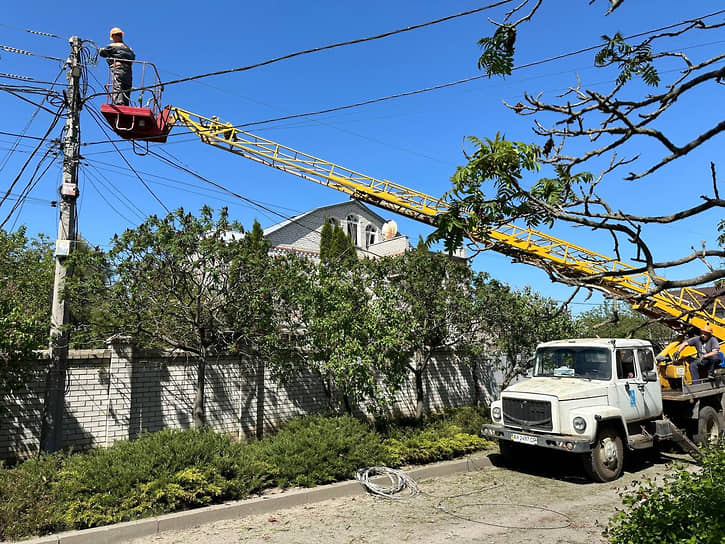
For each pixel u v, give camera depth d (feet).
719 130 8.17
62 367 29.32
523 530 22.72
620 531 14.26
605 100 8.95
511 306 48.14
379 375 39.22
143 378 34.27
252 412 39.22
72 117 32.14
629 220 8.89
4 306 25.95
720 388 40.40
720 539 11.80
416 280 44.57
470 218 10.46
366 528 23.20
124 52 38.24
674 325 45.50
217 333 33.42
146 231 30.07
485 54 10.09
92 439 31.24
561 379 35.50
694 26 9.47
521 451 36.04
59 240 30.45
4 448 28.96
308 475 28.81
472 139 10.28
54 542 20.30
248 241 33.88
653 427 35.37
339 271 39.11
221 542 21.49
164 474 24.53
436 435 37.17
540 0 9.47
